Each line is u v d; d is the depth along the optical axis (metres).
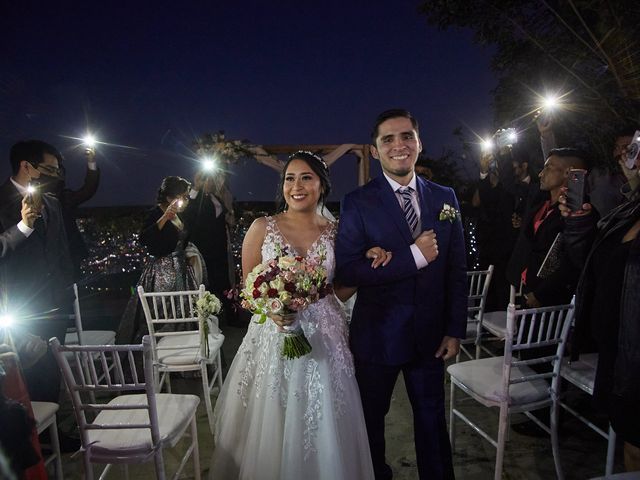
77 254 3.70
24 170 2.99
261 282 2.06
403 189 2.36
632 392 1.95
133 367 2.18
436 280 2.36
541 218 3.25
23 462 1.76
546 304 2.98
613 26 3.83
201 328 3.27
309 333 2.26
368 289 2.40
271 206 7.62
